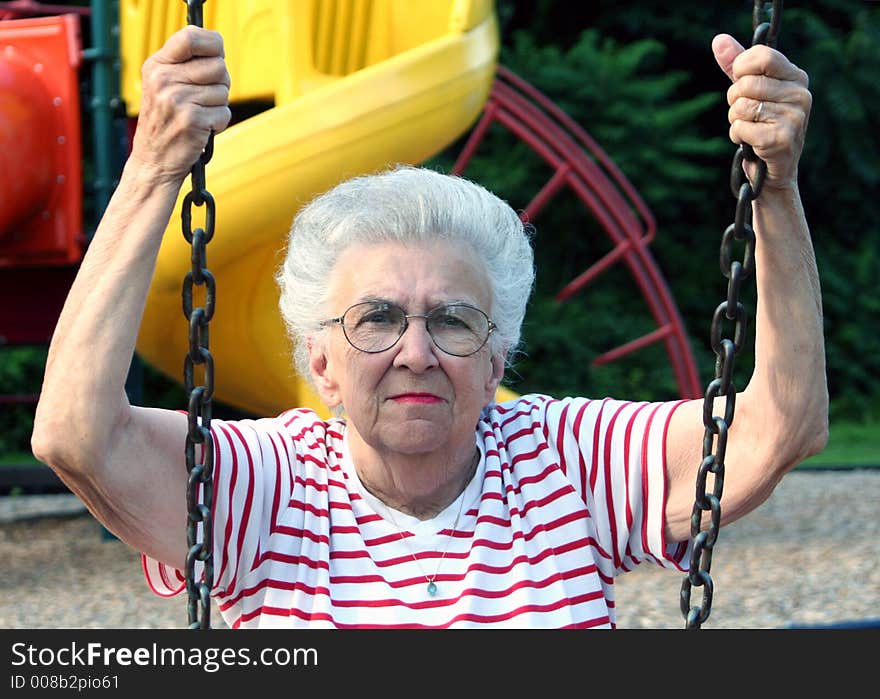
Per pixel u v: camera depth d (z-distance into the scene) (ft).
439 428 7.24
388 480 7.54
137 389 28.07
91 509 7.22
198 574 7.30
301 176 20.18
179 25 24.53
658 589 20.92
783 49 57.67
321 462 7.65
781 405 7.04
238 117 25.27
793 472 37.01
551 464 7.59
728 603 19.81
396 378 7.21
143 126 6.68
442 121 21.15
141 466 7.08
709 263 57.16
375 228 7.32
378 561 7.40
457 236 7.37
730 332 55.88
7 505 33.12
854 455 45.06
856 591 20.52
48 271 27.45
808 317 6.86
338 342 7.37
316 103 20.29
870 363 57.21
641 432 7.54
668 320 35.22
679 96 59.16
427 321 7.23
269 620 7.25
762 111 6.23
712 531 6.50
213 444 7.02
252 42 22.77
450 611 7.25
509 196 53.16
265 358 23.56
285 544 7.36
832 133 57.67
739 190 6.33
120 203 6.78
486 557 7.35
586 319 52.70
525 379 51.06
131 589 22.02
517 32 54.49
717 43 6.45
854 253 59.62
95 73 25.90
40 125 24.80
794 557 23.43
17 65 24.97
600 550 7.52
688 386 35.99
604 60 53.11
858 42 56.39
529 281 7.75
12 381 46.62
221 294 22.76
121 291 6.73
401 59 20.79
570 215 54.34
